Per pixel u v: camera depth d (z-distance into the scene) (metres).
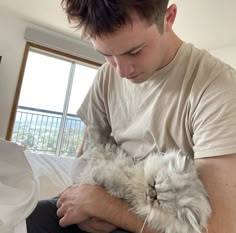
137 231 0.54
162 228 0.51
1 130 3.18
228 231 0.48
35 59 3.50
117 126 0.82
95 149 0.75
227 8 2.42
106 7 0.50
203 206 0.50
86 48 3.69
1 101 3.18
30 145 3.62
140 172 0.59
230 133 0.51
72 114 3.84
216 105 0.55
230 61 3.27
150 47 0.59
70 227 0.67
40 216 0.66
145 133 0.73
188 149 0.65
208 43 3.23
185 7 2.45
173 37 0.69
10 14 3.17
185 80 0.66
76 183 0.70
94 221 0.60
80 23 0.55
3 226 0.44
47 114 3.68
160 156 0.61
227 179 0.50
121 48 0.55
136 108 0.77
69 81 3.76
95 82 0.91
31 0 2.75
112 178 0.59
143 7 0.52
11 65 3.23
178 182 0.52
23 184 0.52
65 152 3.83
